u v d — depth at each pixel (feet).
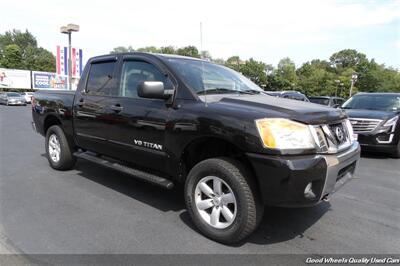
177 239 10.62
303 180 9.07
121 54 14.57
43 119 18.97
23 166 19.58
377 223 12.35
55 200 13.91
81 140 16.28
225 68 15.11
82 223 11.69
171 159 11.61
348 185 17.34
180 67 12.57
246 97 11.94
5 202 13.61
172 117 11.34
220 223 10.44
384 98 29.40
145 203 13.70
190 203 11.07
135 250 9.90
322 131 9.95
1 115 60.85
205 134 10.34
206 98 11.35
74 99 16.46
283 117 9.48
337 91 269.44
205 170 10.50
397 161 24.29
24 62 268.21
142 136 12.49
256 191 9.76
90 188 15.51
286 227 11.76
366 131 25.08
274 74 276.41
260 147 9.21
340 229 11.73
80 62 82.79
